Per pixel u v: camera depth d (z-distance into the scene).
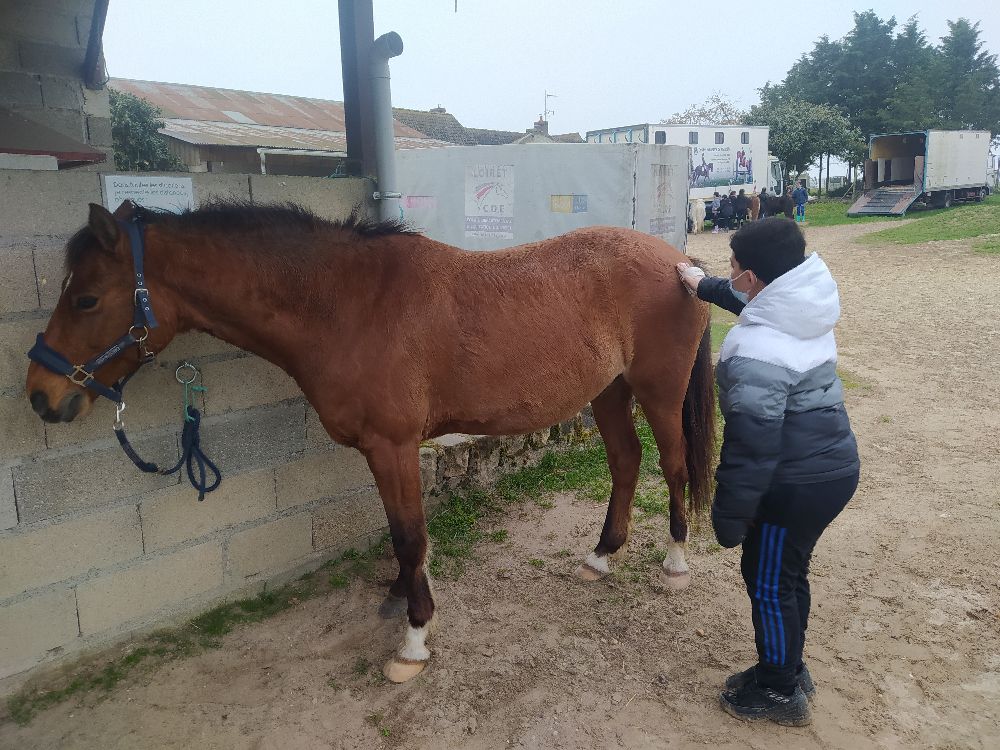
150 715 2.46
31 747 2.32
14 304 2.39
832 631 2.88
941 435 5.09
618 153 6.38
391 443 2.58
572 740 2.34
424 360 2.56
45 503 2.55
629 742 2.33
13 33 4.43
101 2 4.48
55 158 4.06
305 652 2.81
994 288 11.25
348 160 3.52
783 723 2.36
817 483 2.10
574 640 2.87
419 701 2.54
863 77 44.19
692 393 3.14
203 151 13.90
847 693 2.51
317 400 2.59
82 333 2.24
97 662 2.72
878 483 4.30
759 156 27.47
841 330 8.88
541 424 2.84
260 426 3.07
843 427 2.14
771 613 2.25
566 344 2.72
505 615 3.05
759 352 2.03
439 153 7.15
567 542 3.70
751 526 2.25
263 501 3.14
